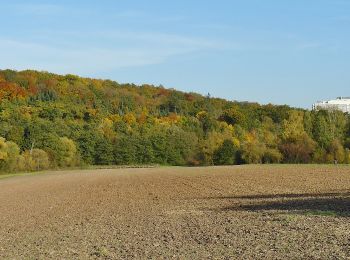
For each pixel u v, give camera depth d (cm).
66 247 1741
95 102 15938
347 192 3525
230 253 1452
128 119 14850
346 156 11294
